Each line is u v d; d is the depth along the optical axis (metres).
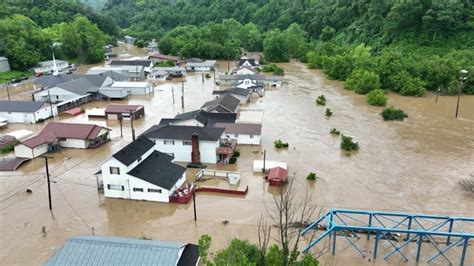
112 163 37.31
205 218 34.88
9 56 106.81
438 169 45.44
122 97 78.75
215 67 121.88
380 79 87.50
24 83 96.19
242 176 43.41
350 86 87.75
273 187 40.72
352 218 34.56
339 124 62.47
